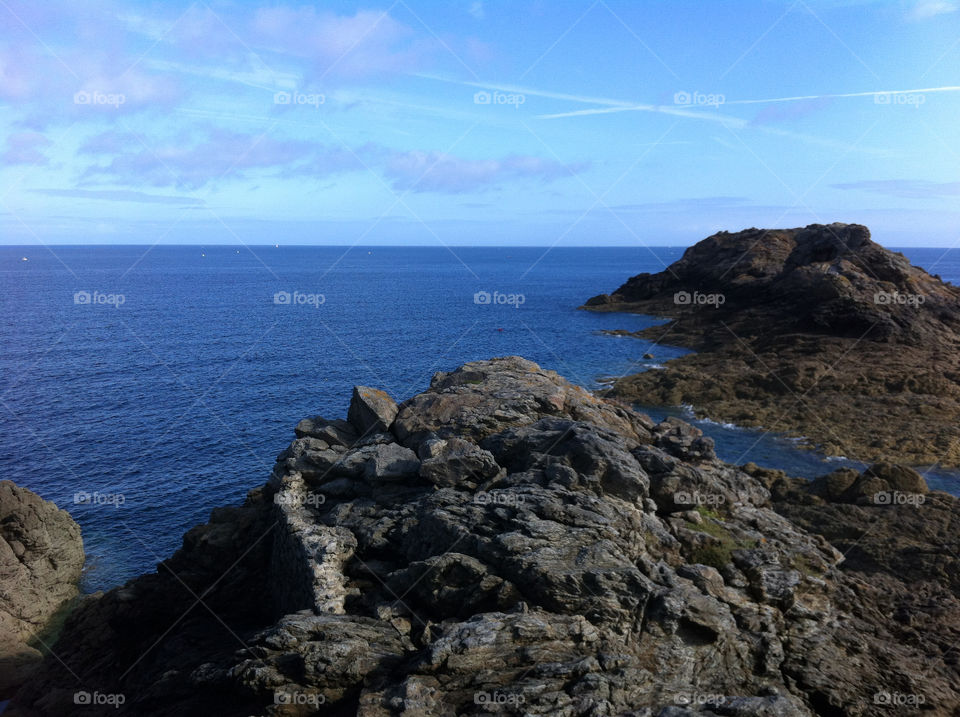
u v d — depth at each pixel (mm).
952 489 40938
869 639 21281
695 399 63125
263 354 93188
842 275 81062
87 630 28672
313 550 21422
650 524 23344
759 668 19031
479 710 14758
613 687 15711
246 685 16859
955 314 76062
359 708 14852
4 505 32625
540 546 20062
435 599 19344
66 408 66812
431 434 28156
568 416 30422
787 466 46094
